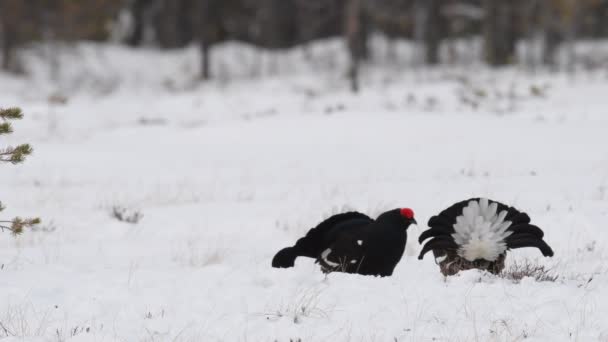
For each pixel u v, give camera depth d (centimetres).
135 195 4559
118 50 18025
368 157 5912
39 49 15462
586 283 2217
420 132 6856
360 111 8469
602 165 5050
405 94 10444
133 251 3084
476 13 16762
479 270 2098
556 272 2464
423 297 2020
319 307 1991
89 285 2297
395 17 15162
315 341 1780
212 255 2944
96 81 14550
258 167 5731
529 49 15988
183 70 16588
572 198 3856
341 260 2178
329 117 7856
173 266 2762
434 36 16575
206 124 8312
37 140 7019
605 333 1750
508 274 2194
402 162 5631
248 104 10438
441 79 13075
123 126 8450
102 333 1847
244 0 18650
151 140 7244
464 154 5759
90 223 3688
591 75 12619
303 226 3584
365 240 2119
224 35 19238
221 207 4084
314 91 11881
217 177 5303
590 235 3039
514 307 1931
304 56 17675
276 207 4034
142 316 1989
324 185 4750
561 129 6706
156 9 19925
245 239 3381
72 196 4459
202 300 2098
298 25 19325
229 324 1906
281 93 11925
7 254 2895
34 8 14962
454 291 2036
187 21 19775
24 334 1844
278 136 7069
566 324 1817
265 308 2009
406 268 2606
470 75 13162
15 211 3888
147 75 16388
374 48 18212
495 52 15862
